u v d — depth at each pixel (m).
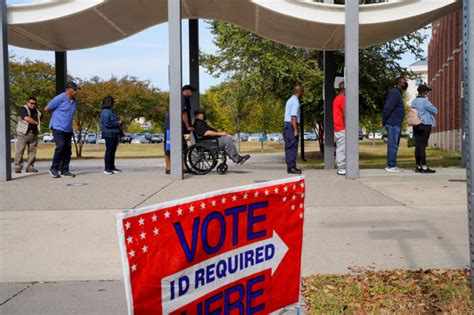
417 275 4.56
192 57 14.35
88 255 5.49
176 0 11.10
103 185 10.44
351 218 7.07
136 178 11.64
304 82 22.95
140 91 38.91
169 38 11.17
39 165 18.77
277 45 23.16
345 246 5.64
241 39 23.45
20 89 30.27
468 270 4.67
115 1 11.83
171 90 11.22
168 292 2.19
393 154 12.38
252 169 14.07
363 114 25.38
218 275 2.43
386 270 4.75
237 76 25.33
